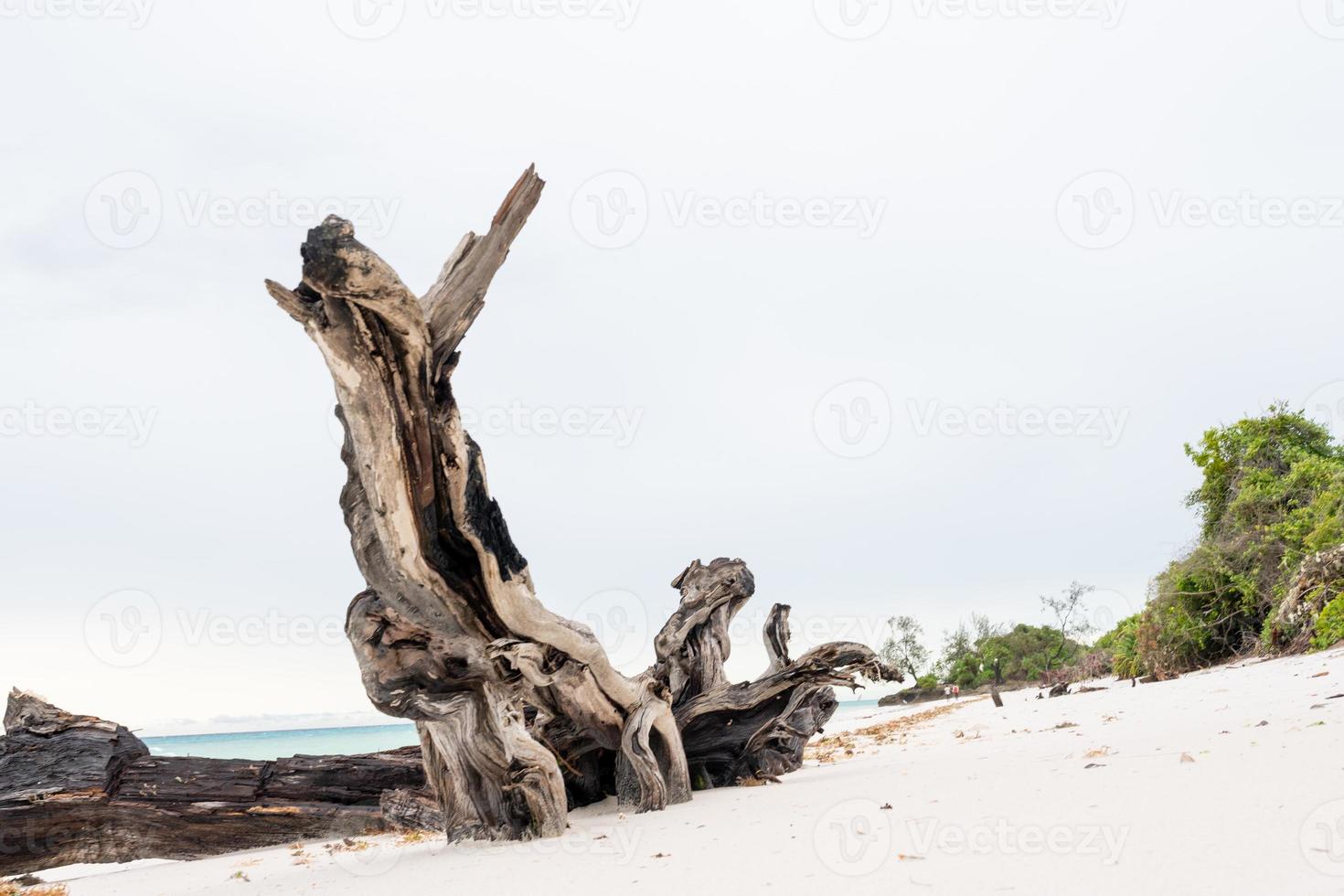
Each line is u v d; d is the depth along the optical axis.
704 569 13.80
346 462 7.73
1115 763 7.49
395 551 7.69
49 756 10.12
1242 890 3.61
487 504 8.11
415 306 6.48
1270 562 23.56
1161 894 3.69
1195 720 10.48
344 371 6.75
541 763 8.72
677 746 10.88
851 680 11.98
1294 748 6.91
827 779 10.63
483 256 6.78
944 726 18.84
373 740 71.25
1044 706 20.06
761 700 12.24
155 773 10.58
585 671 9.84
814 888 4.56
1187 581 24.75
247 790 10.91
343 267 6.04
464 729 8.76
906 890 4.27
